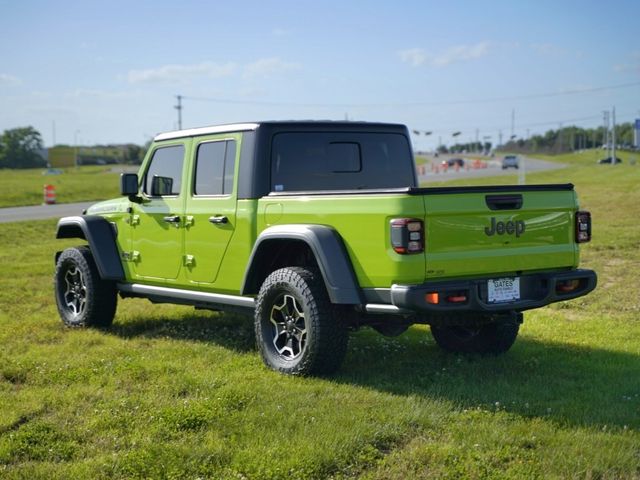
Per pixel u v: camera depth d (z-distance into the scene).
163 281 7.39
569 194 6.09
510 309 5.73
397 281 5.39
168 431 4.70
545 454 4.28
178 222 7.15
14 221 24.30
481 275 5.66
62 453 4.40
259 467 4.09
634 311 8.70
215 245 6.77
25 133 182.12
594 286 6.18
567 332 7.62
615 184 36.16
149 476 4.06
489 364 6.41
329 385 5.69
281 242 6.19
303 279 5.88
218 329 8.03
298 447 4.35
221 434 4.65
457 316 5.89
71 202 37.62
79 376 6.00
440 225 5.45
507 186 5.73
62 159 185.88
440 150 176.38
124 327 8.18
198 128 7.08
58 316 8.88
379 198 5.47
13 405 5.26
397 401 5.27
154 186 7.53
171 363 6.38
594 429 4.70
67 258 8.23
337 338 5.84
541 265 5.94
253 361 6.46
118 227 7.91
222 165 6.77
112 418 4.93
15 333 7.80
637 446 4.39
